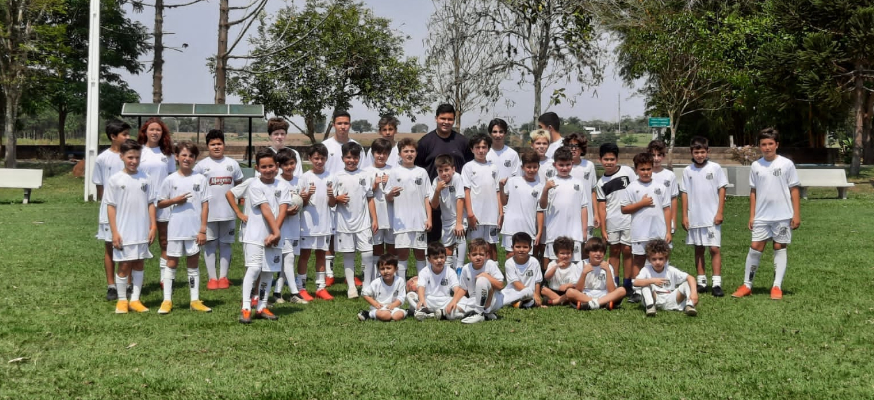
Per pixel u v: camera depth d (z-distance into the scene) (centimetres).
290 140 3512
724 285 776
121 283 626
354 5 3098
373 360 473
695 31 2486
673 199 754
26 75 2503
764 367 459
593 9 1822
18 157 3219
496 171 763
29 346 504
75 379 431
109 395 405
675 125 2511
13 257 905
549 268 695
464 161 805
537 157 731
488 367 458
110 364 462
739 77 2541
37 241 1053
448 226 761
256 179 611
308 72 3042
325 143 812
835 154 3534
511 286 666
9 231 1166
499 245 1109
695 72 2480
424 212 739
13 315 601
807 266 883
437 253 611
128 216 623
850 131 4791
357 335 542
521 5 1819
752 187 723
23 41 2445
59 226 1249
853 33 2322
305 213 718
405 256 742
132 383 424
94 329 556
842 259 938
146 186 637
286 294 741
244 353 489
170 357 479
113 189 618
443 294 622
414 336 539
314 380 430
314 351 495
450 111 791
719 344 516
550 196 727
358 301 696
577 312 637
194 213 649
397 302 620
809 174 2042
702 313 628
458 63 1948
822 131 3534
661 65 2472
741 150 2591
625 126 5316
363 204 724
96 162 716
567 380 432
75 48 3234
